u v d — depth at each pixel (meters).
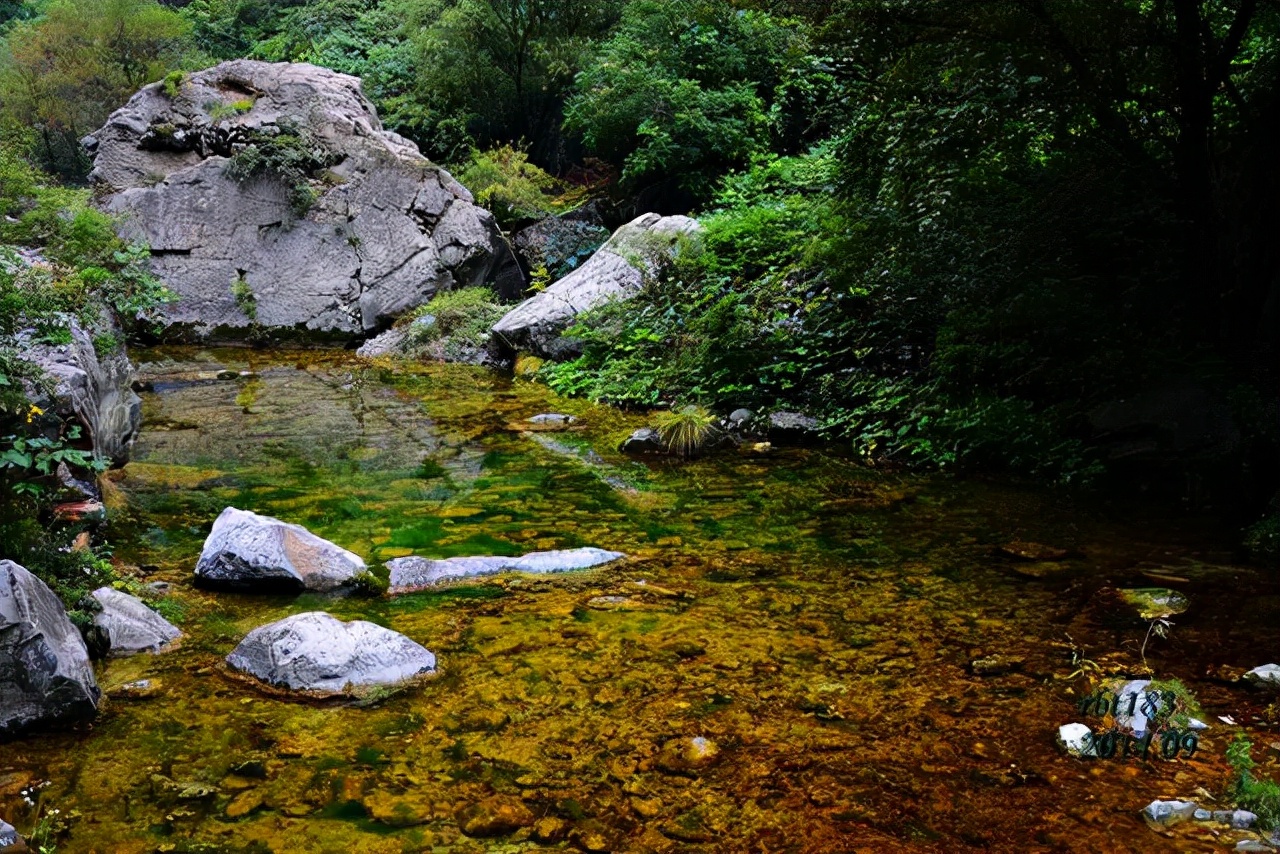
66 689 3.24
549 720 3.30
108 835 2.65
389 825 2.71
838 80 7.80
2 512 4.01
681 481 6.43
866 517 5.59
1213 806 2.79
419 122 18.09
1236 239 6.06
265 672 3.60
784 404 7.92
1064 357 6.57
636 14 14.76
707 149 13.71
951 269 7.10
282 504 5.89
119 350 6.32
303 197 12.51
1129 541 5.08
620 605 4.32
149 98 13.11
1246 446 5.61
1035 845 2.62
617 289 10.73
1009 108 6.46
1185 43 5.93
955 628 4.04
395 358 11.60
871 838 2.65
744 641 3.94
